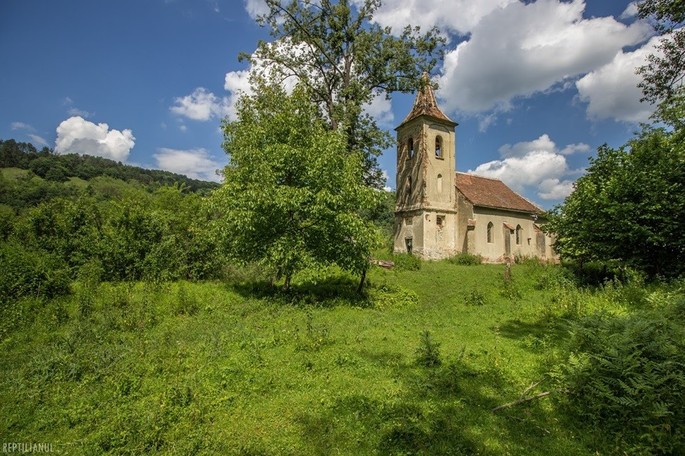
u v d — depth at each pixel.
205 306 11.84
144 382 6.33
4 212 18.94
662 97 15.51
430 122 35.59
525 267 24.53
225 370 6.66
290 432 4.94
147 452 4.59
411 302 15.04
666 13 13.80
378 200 15.11
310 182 13.52
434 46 27.16
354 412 5.34
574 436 4.78
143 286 13.14
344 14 26.00
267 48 25.88
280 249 12.84
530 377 6.52
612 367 5.33
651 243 14.63
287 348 7.99
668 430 4.44
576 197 17.58
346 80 27.09
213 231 14.52
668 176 14.22
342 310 12.30
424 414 5.30
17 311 9.71
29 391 5.98
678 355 5.21
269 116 15.43
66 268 13.20
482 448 4.52
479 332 9.52
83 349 7.64
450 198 35.84
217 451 4.59
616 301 11.72
